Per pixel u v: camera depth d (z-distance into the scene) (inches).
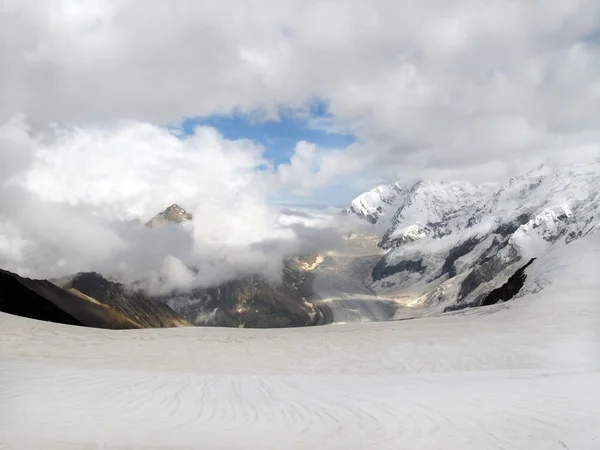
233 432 507.2
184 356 1218.6
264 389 746.8
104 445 436.1
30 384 725.3
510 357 1122.7
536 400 597.0
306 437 489.1
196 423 544.1
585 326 1385.3
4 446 416.2
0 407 578.6
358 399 655.8
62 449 415.5
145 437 475.5
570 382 708.0
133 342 1364.4
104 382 766.5
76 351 1224.2
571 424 502.9
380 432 504.4
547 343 1227.2
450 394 657.0
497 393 644.1
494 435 481.1
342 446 457.1
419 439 476.7
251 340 1423.5
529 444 453.1
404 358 1178.0
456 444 459.2
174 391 718.5
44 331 1427.2
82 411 578.6
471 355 1164.5
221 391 727.1
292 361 1176.8
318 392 717.3
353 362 1160.8
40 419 530.9
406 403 617.9
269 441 472.7
